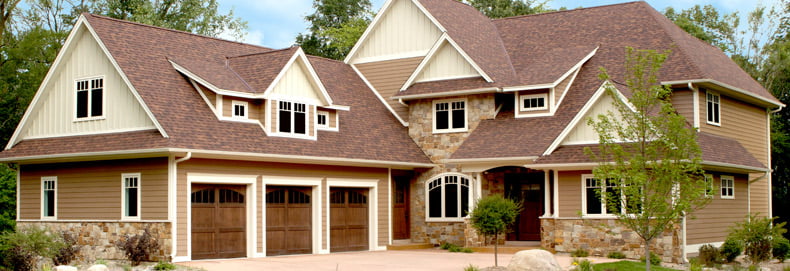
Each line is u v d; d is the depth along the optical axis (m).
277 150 26.16
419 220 32.06
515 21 36.28
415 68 33.50
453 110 31.69
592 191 26.48
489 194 30.62
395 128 32.62
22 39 41.91
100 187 25.67
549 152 27.11
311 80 28.47
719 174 28.73
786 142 43.09
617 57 31.30
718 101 30.73
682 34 33.69
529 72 30.80
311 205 28.34
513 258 20.66
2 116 40.44
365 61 35.16
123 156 24.62
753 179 32.44
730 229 27.62
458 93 30.88
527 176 30.42
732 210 29.73
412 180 32.41
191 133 24.17
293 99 27.64
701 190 19.42
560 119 29.27
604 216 26.06
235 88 26.08
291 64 27.64
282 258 25.64
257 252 26.06
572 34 33.72
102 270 20.25
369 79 34.91
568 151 26.84
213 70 27.34
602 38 32.72
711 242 27.75
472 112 31.22
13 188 33.59
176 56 27.41
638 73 20.22
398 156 30.58
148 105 24.14
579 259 24.59
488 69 31.19
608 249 25.89
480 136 30.02
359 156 28.91
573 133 27.19
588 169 26.44
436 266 23.03
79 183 26.33
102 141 25.16
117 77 25.52
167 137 23.39
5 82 40.91
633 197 19.47
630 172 19.55
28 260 23.41
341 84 33.16
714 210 28.19
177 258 23.67
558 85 30.11
